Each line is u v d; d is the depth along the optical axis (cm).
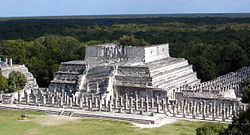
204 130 6969
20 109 11894
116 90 12562
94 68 13188
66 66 13875
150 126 9638
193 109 10512
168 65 13475
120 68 12800
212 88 12731
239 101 10438
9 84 14300
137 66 12538
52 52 19362
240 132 6375
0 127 9612
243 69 17525
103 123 10031
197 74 16875
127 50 13850
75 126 9712
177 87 12794
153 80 12175
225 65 18888
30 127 9625
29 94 13100
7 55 18850
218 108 10556
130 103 11262
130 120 10238
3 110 11881
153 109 11081
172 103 11094
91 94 12556
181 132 8975
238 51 18838
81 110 11419
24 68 15812
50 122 10206
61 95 12288
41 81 17062
